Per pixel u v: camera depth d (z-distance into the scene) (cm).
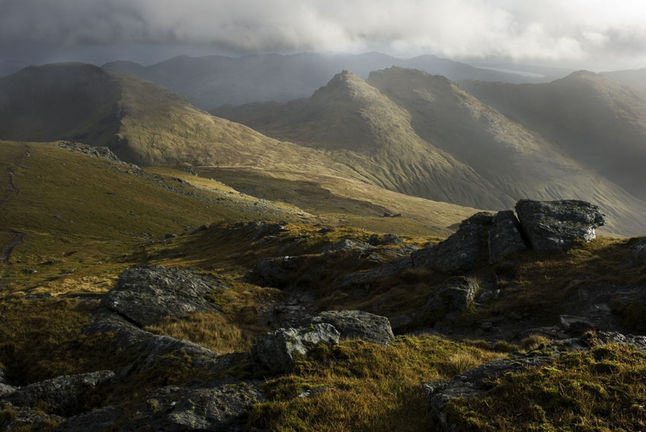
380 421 1153
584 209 3597
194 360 1978
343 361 1594
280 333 1697
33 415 1730
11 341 2864
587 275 2719
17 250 12231
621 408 950
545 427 913
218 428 1175
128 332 2775
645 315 2116
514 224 3603
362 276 3900
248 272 5009
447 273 3412
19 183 18212
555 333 2184
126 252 12238
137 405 1532
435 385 1318
